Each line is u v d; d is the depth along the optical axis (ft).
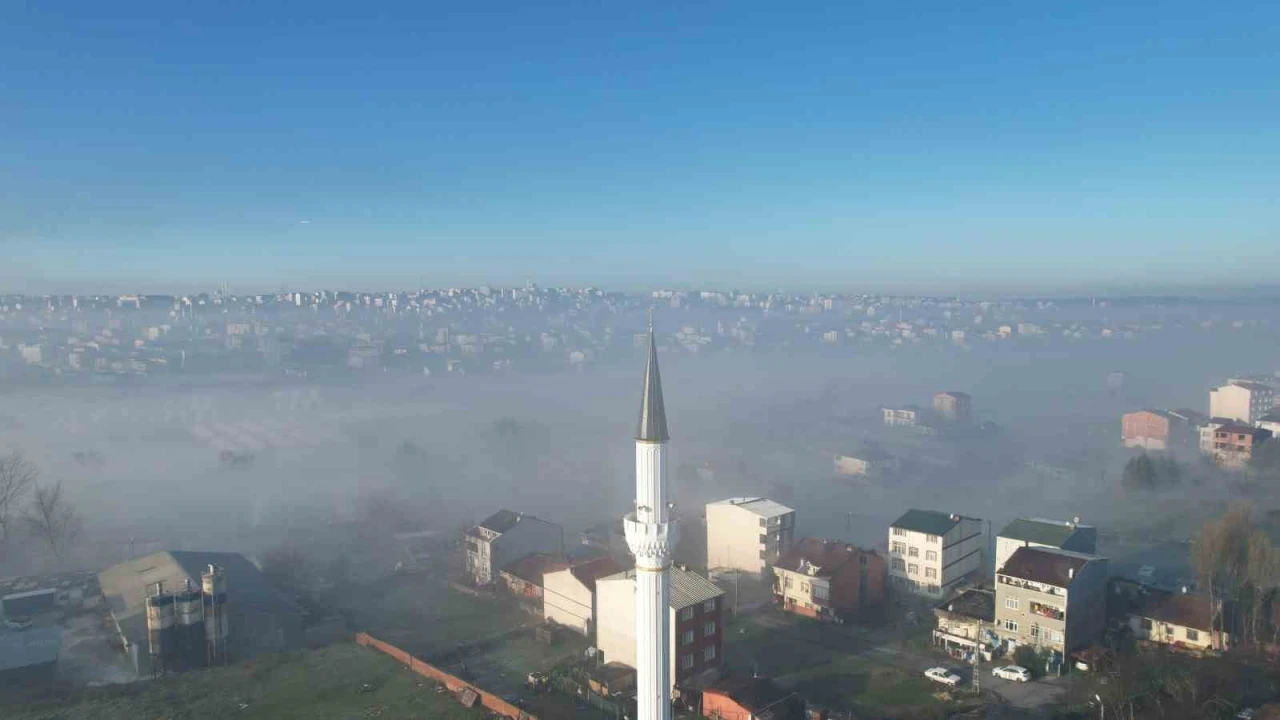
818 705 244.83
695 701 250.57
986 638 280.10
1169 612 278.46
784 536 371.15
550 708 247.70
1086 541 327.67
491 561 375.04
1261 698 231.09
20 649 278.67
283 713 243.40
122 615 313.53
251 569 363.56
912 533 340.59
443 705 247.50
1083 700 236.22
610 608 282.56
